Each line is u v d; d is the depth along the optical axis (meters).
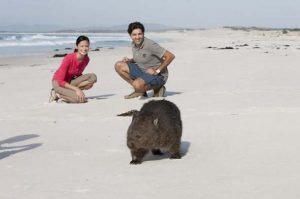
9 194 2.42
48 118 4.90
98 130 4.18
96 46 30.11
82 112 5.21
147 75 6.07
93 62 13.30
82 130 4.21
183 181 2.56
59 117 4.95
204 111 4.91
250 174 2.65
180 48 21.80
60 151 3.41
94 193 2.39
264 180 2.52
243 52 16.78
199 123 4.29
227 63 11.60
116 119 4.70
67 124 4.54
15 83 8.56
